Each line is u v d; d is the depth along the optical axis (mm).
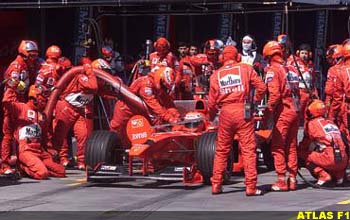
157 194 27188
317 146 27969
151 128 28234
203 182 28578
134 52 49219
